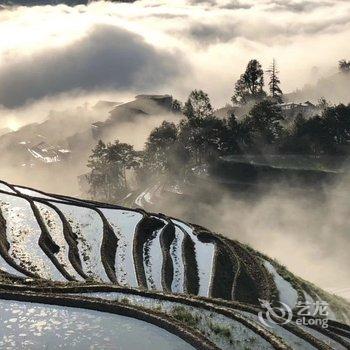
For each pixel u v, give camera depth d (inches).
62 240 2615.7
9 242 2471.7
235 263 2741.1
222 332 1535.4
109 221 3129.9
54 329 1476.4
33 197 3275.1
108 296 1765.5
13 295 1663.4
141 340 1429.6
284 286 2605.8
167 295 1786.4
